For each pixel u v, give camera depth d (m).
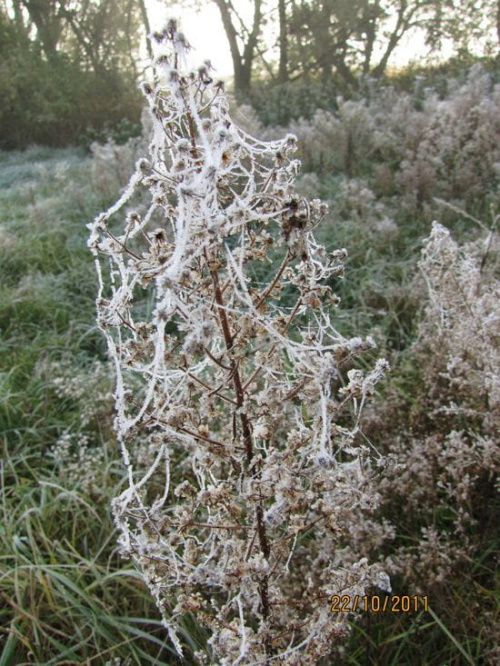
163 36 1.28
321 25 13.59
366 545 2.07
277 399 1.41
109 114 13.13
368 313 4.06
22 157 11.55
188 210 1.18
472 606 2.08
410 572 2.09
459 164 5.64
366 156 7.04
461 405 2.64
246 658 1.42
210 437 1.54
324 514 1.46
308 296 1.36
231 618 2.04
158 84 1.36
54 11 14.05
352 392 1.43
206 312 1.24
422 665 1.98
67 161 10.21
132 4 14.06
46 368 3.73
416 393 2.96
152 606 2.26
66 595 2.15
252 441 1.53
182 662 2.01
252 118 7.55
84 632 2.20
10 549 2.43
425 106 6.70
